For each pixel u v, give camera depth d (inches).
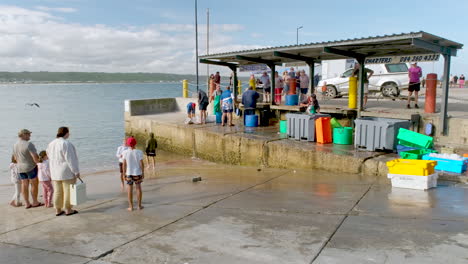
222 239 217.5
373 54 533.0
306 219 247.1
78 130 1107.9
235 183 381.4
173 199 323.0
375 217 243.3
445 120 450.6
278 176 411.2
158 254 199.5
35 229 251.4
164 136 728.3
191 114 712.4
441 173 332.2
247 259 187.9
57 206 281.7
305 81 751.7
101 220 266.4
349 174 397.1
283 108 637.9
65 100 2915.8
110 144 858.8
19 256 203.5
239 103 769.6
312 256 187.8
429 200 276.2
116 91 5290.4
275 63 709.9
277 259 186.1
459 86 1328.7
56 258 198.8
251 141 521.0
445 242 197.9
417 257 180.9
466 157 348.2
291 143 487.8
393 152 418.9
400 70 757.9
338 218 245.8
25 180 316.2
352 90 549.0
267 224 241.0
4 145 900.6
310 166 440.1
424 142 387.5
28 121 1376.7
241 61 750.5
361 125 436.1
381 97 749.9
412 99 712.4
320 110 577.6
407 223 229.1
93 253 204.1
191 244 211.8
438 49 430.3
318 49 542.9
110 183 439.8
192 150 646.5
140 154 290.7
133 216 273.1
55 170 275.9
